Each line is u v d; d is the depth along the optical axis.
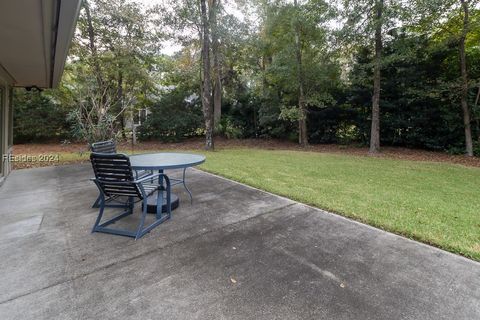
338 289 1.86
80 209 3.50
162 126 12.78
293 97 11.38
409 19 7.91
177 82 14.05
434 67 9.01
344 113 11.64
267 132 13.72
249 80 14.37
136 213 3.37
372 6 8.21
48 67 4.56
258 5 11.26
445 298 1.76
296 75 10.29
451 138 9.17
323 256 2.30
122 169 2.65
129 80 11.59
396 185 4.70
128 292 1.83
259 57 12.73
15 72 5.04
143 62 12.11
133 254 2.35
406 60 8.83
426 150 9.79
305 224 2.99
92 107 8.57
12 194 4.22
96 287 1.89
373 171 5.96
